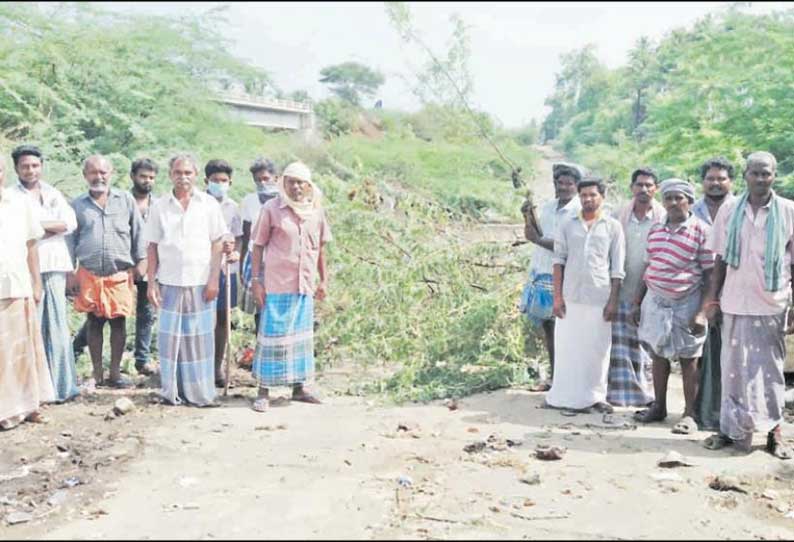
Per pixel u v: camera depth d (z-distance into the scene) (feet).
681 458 17.30
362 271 27.27
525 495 15.40
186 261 21.84
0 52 39.58
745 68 41.52
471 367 26.18
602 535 13.57
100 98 42.80
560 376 21.80
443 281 26.86
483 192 34.55
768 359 17.80
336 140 62.64
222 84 58.13
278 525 13.91
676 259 19.35
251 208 25.29
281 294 22.11
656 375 20.22
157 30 50.37
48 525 14.28
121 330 24.00
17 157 21.26
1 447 18.67
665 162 40.78
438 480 16.22
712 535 13.69
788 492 16.05
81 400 22.57
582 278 21.08
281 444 18.62
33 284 20.68
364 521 14.08
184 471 16.85
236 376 26.35
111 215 23.31
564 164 22.50
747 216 17.75
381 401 22.95
